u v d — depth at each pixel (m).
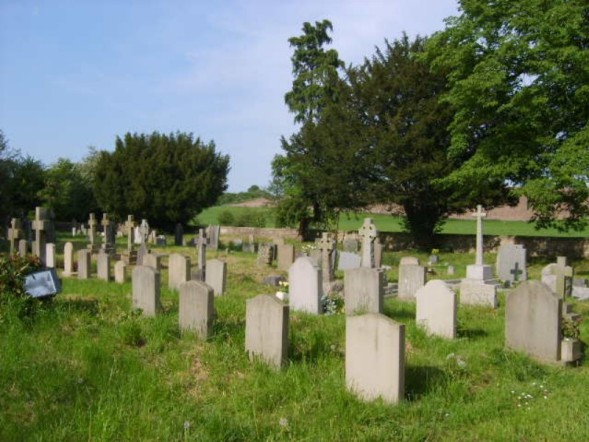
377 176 38.28
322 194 41.22
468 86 28.75
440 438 6.66
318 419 6.85
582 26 27.52
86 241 40.28
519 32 28.78
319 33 50.38
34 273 10.81
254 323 8.72
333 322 11.83
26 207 49.81
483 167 30.11
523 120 29.20
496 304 16.50
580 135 26.81
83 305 11.46
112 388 7.23
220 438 6.20
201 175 51.53
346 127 39.03
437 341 10.69
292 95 50.12
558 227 31.25
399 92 37.59
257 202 90.44
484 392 8.19
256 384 7.75
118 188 51.31
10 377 7.34
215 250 34.25
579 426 7.03
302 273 13.88
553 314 10.05
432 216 39.97
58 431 6.08
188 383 7.78
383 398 7.47
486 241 38.66
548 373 9.46
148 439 6.11
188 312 9.62
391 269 26.03
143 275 11.41
